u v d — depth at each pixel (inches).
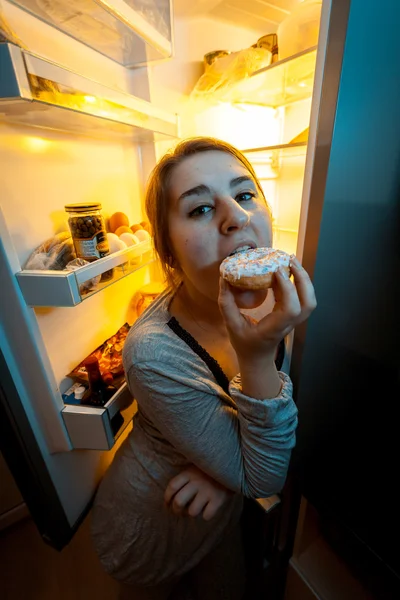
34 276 22.0
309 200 20.7
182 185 19.6
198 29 36.6
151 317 23.6
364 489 27.0
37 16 23.1
